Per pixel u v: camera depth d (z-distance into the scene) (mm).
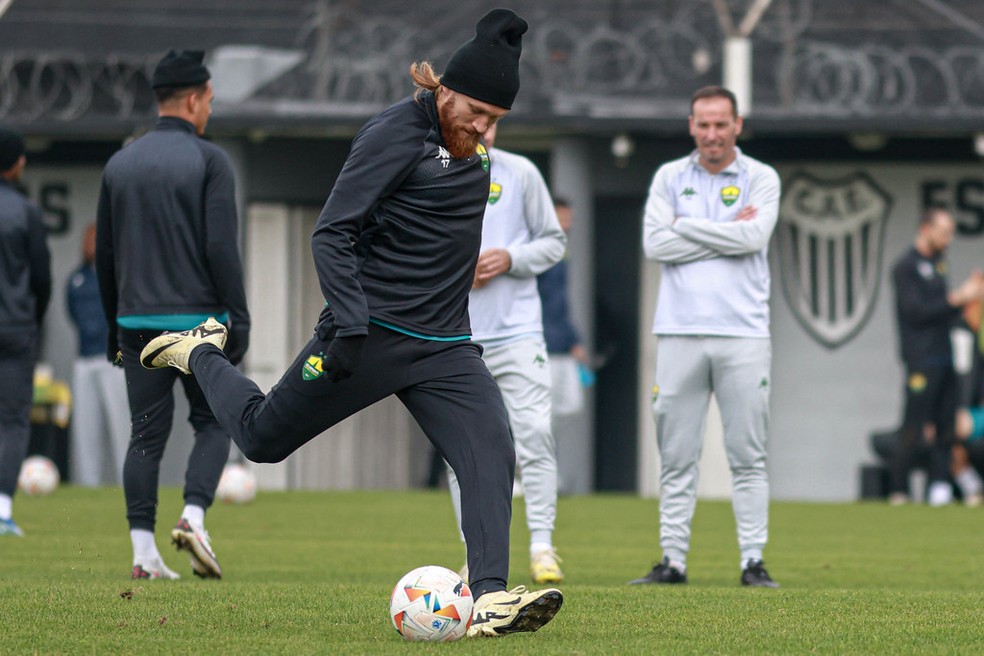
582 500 46031
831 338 55125
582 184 52875
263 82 54219
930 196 54844
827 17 55375
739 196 22391
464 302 15062
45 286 28344
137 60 54344
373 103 53469
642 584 22047
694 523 37281
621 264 57156
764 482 22438
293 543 29531
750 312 22188
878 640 14891
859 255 55062
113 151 56188
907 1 55594
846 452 54938
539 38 53594
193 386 21719
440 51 53906
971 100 53625
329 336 14375
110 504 39000
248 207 55625
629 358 57000
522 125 51781
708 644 14484
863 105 52750
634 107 53219
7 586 19328
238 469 42438
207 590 18922
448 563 25375
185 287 21375
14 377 28359
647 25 55156
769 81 54656
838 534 34188
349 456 56875
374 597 18266
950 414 47406
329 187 55875
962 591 21094
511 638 14695
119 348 21891
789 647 14344
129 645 14039
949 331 47469
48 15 58875
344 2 57250
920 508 44062
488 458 14680
